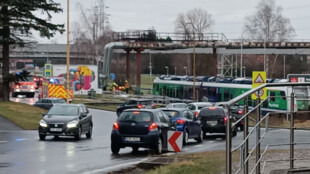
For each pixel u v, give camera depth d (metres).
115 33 89.62
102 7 121.38
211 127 32.62
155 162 17.83
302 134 13.12
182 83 70.31
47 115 28.53
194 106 41.97
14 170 16.22
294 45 81.56
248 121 8.29
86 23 121.19
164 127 22.64
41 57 175.00
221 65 89.00
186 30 119.69
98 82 90.31
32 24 49.31
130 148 24.88
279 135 11.64
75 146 24.59
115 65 142.25
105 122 44.72
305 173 10.54
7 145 24.22
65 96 63.03
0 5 46.66
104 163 18.30
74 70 87.06
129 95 82.62
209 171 13.88
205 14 122.81
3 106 46.16
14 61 172.88
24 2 48.22
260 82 30.88
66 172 15.88
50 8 49.75
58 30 51.12
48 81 66.69
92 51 120.88
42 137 27.69
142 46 86.19
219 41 84.19
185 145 26.89
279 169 10.44
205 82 65.12
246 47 84.69
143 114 22.08
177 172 14.08
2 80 51.31
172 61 165.00
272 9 94.50
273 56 118.19
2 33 49.50
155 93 77.88
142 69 177.38
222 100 60.78
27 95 83.06
